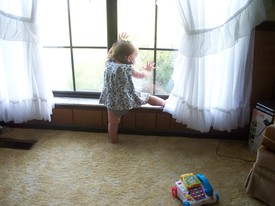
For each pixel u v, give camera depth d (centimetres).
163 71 215
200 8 169
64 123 226
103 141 212
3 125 228
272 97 199
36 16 183
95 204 148
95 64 220
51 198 152
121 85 188
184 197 145
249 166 182
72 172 174
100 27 209
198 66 181
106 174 173
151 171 176
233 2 169
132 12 201
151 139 216
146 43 208
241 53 181
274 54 189
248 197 154
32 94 205
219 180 168
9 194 154
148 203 149
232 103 191
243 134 213
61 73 224
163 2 177
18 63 198
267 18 182
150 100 204
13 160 185
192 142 211
